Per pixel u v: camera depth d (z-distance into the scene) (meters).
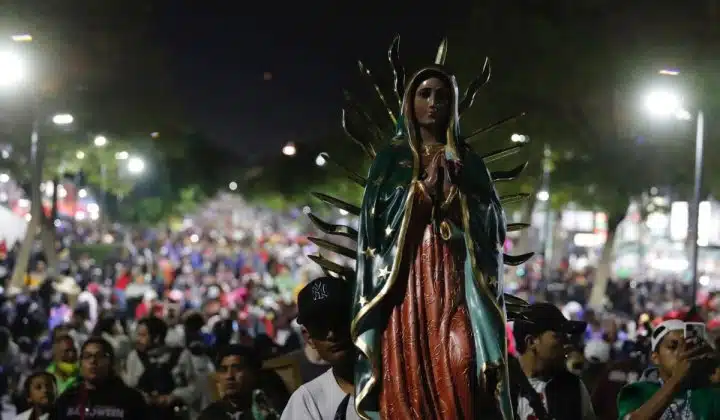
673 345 7.02
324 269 6.13
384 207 5.26
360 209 5.43
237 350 8.73
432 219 5.24
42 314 25.80
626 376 11.27
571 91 34.75
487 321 5.09
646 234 61.03
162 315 24.91
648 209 43.72
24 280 36.56
